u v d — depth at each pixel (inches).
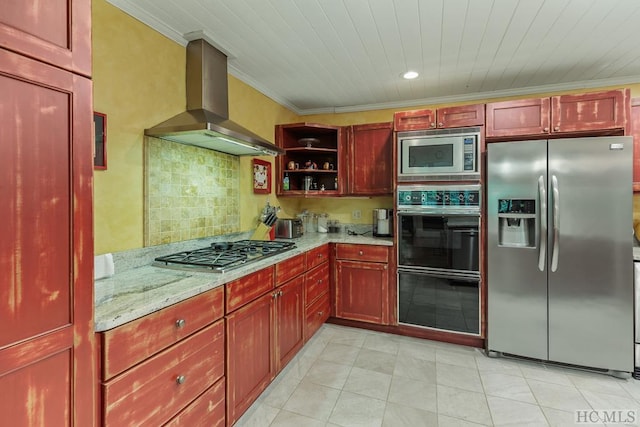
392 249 113.5
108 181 64.9
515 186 94.0
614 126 89.8
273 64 99.5
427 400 77.1
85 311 38.3
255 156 114.4
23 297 32.8
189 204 85.7
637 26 77.9
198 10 70.6
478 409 73.6
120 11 66.5
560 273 90.5
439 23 76.8
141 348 45.5
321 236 131.1
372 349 104.0
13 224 32.1
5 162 31.5
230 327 63.8
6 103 31.4
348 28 79.0
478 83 116.0
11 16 31.6
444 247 105.9
